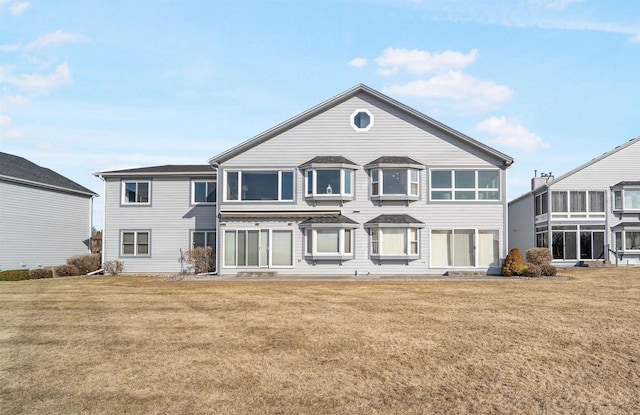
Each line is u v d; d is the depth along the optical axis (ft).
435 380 26.63
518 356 31.04
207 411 22.54
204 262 94.27
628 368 28.60
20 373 27.96
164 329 39.27
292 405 23.22
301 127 91.30
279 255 89.30
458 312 46.62
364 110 91.15
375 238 88.89
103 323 41.88
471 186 89.76
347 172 89.97
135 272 103.24
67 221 115.44
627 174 118.01
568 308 48.91
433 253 89.30
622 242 117.50
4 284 77.82
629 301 53.72
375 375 27.48
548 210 118.52
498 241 89.15
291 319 43.21
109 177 104.27
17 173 101.71
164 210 103.55
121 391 25.08
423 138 90.48
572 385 25.81
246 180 91.15
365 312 46.78
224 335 37.01
